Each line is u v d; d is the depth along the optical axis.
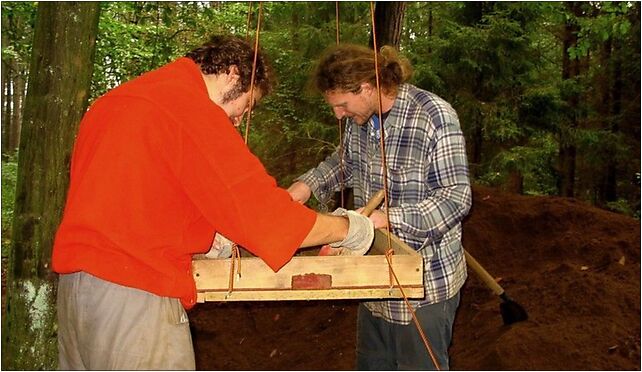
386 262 2.00
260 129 8.74
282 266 1.92
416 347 2.66
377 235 2.34
